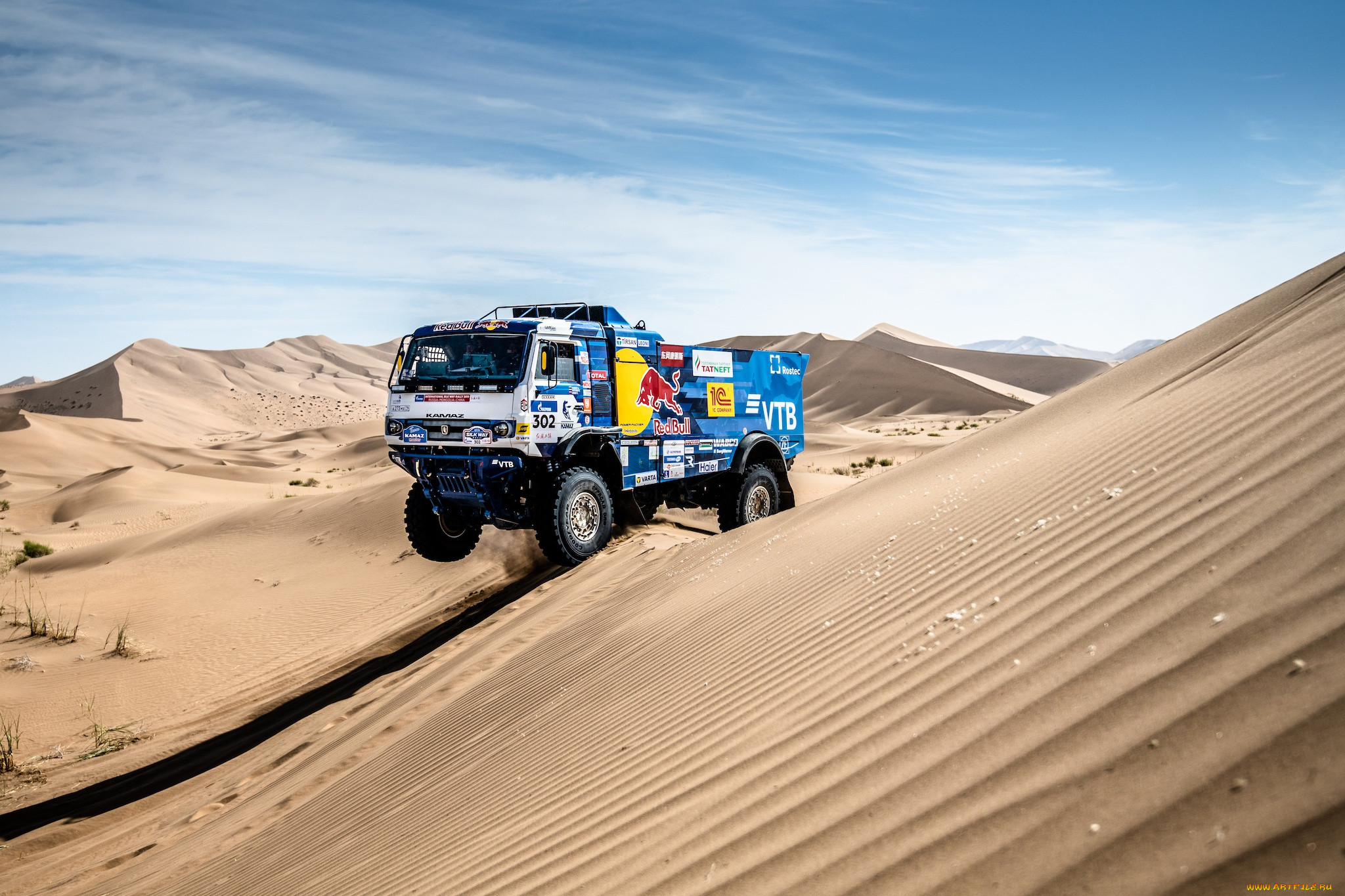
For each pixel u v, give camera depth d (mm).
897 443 55094
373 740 6629
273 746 9039
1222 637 2072
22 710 12945
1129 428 5262
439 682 7617
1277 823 1392
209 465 79250
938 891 1701
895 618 3799
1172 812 1570
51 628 17406
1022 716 2256
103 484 58062
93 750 11117
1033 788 1892
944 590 3807
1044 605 2975
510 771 4328
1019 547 3859
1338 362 3938
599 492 11320
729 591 6094
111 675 14562
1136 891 1428
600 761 3820
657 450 12320
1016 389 157500
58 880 6609
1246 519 2729
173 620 18328
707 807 2727
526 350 10445
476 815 3912
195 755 10086
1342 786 1384
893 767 2357
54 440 111438
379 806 4863
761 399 14375
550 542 10812
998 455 7508
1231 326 7852
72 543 37406
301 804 5828
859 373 142875
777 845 2227
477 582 15625
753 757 2986
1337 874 1216
